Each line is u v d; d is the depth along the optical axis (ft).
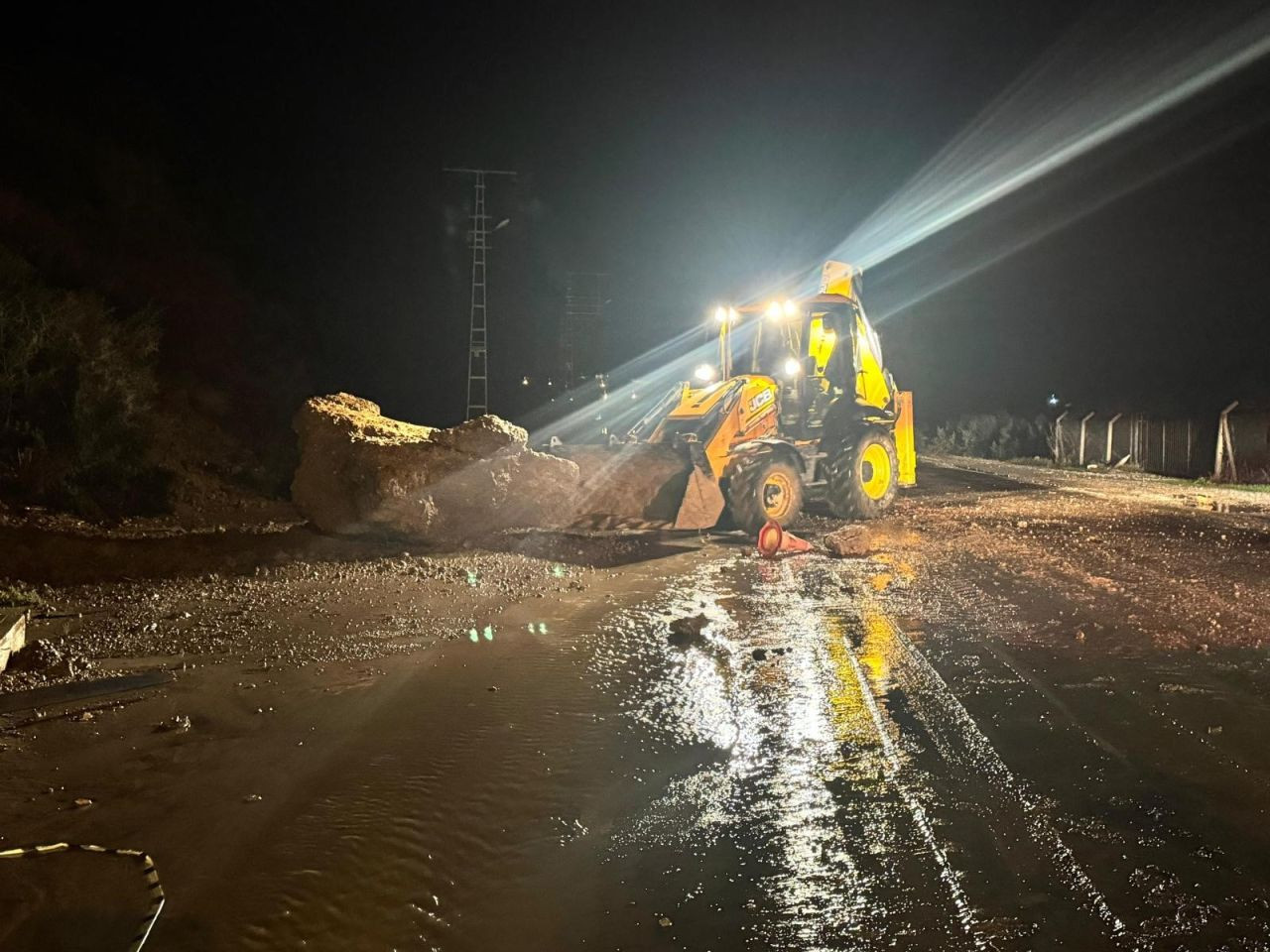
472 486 42.09
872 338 56.24
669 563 39.86
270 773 17.63
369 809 16.10
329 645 26.30
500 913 13.03
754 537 45.91
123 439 49.96
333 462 42.16
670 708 21.11
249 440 72.18
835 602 31.65
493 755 18.49
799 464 48.44
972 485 75.15
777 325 53.72
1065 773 17.28
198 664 24.40
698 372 55.72
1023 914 12.78
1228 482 78.23
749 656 25.14
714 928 12.62
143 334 56.85
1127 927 12.45
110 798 16.53
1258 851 14.37
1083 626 27.66
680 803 16.30
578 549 42.55
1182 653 24.84
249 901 13.25
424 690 22.45
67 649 25.59
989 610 29.91
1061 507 57.93
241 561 37.47
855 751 18.48
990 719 20.10
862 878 13.79
